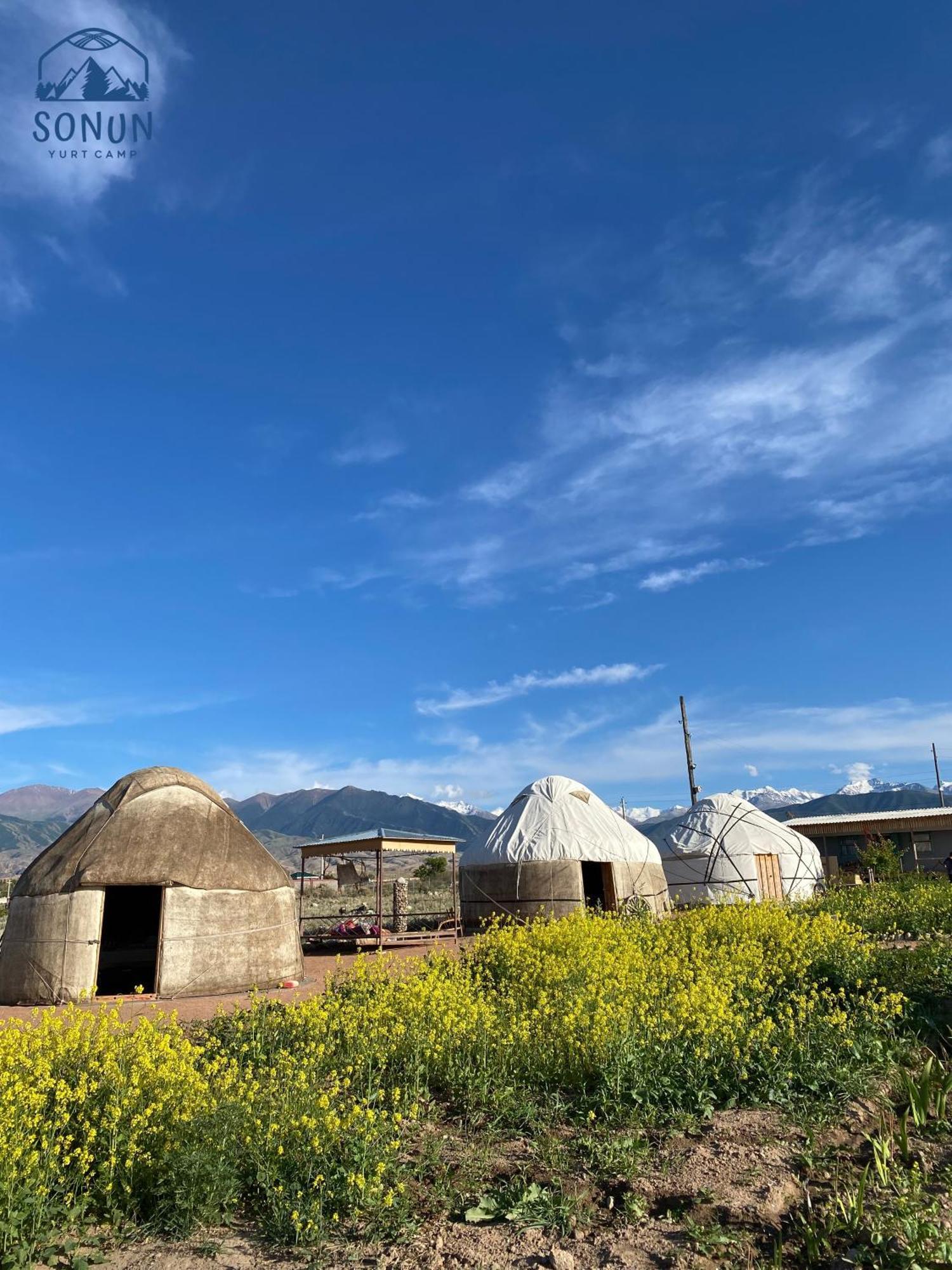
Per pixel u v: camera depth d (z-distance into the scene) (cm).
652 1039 748
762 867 2928
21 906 1449
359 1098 688
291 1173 552
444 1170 573
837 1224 480
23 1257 466
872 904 1891
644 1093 684
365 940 2108
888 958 1132
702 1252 468
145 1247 502
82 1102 608
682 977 962
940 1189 518
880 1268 438
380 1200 528
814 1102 671
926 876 3158
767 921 1304
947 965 1090
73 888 1405
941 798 7162
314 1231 495
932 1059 671
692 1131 635
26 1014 1265
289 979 1516
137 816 1493
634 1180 557
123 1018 1186
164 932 1414
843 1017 788
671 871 3025
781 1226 493
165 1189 534
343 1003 907
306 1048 796
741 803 3125
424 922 2823
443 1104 710
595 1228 507
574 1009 793
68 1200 524
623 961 1006
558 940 1177
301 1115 585
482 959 1175
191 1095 612
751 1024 809
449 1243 494
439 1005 819
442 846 2250
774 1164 568
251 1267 478
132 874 1417
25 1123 554
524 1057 757
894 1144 584
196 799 1568
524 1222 513
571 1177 569
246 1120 586
